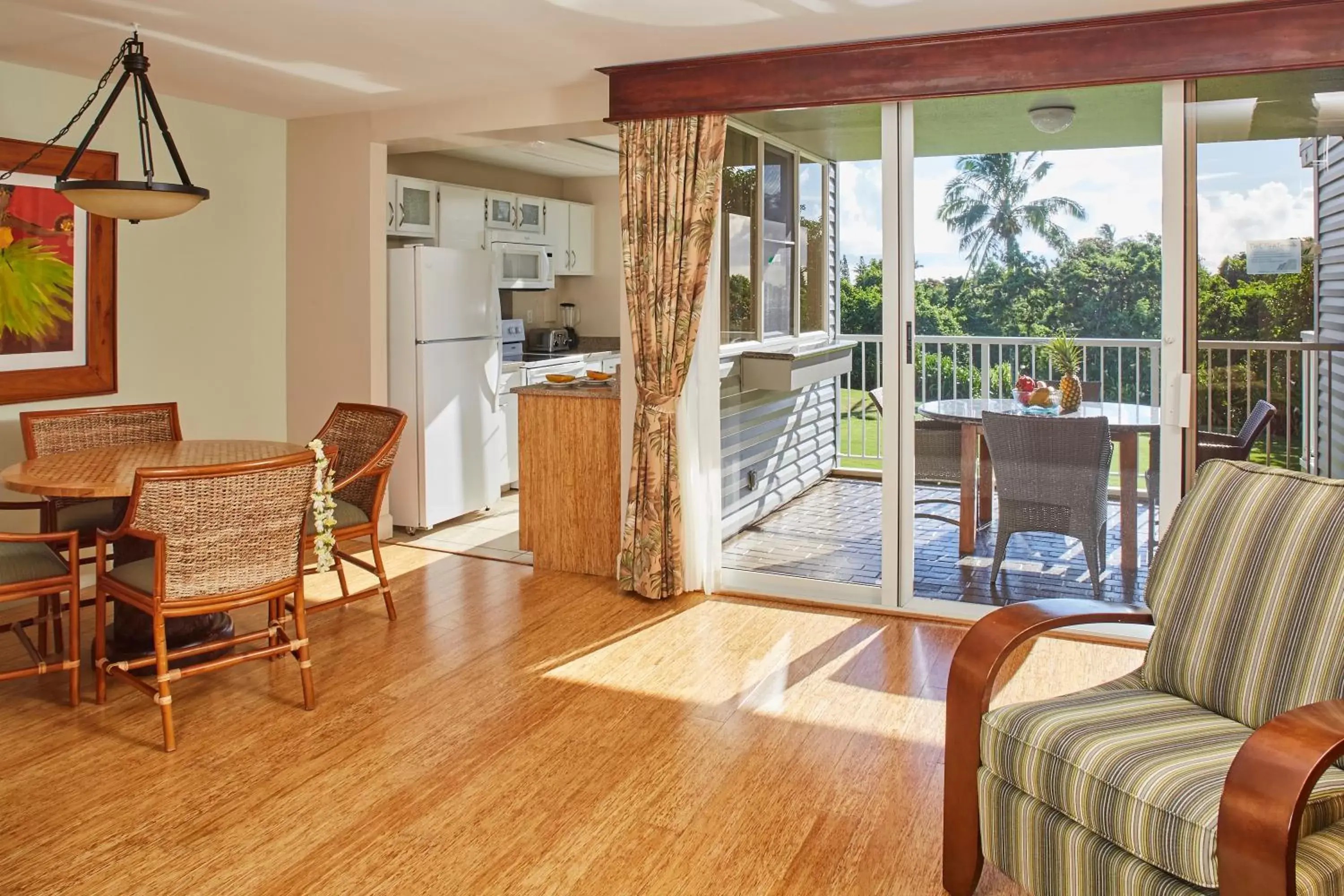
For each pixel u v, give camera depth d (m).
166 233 5.02
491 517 6.28
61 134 3.80
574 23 3.71
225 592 3.18
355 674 3.68
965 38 3.88
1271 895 1.60
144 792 2.80
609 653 3.89
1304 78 3.55
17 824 2.62
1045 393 4.04
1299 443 3.70
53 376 4.56
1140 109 3.78
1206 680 2.20
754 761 2.99
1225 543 2.28
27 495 4.47
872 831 2.60
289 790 2.81
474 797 2.78
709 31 3.83
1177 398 3.82
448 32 3.82
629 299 4.53
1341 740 1.64
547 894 2.32
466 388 6.04
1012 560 4.16
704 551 4.68
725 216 4.54
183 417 5.18
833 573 4.53
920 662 3.79
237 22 3.68
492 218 6.85
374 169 5.41
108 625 4.15
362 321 5.51
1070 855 1.98
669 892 2.33
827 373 4.42
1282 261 3.65
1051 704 2.21
